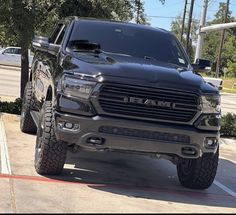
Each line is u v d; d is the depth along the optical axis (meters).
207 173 7.43
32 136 10.46
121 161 9.23
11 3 12.42
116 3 14.23
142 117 6.68
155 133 6.70
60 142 6.99
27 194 6.44
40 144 7.32
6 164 7.86
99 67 6.82
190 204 6.84
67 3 13.47
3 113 13.46
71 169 8.05
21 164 7.94
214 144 7.05
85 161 8.78
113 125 6.60
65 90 6.81
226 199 7.39
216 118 7.05
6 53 39.34
